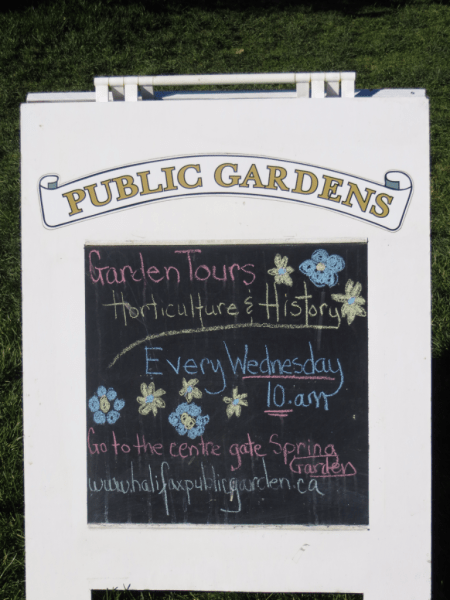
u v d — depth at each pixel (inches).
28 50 256.1
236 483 102.1
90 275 100.8
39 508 102.2
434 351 155.2
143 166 99.0
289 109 97.6
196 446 102.0
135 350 101.3
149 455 102.0
